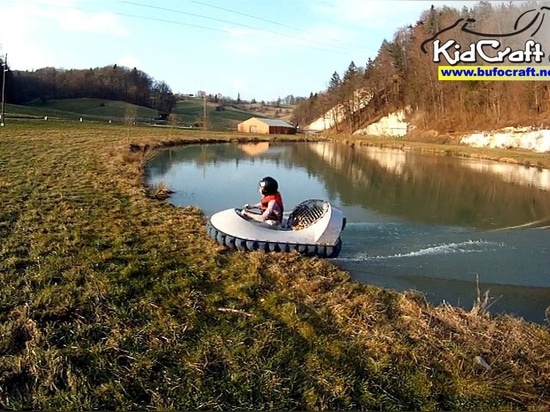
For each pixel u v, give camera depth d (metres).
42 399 3.29
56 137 27.66
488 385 3.81
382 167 25.73
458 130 49.47
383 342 4.34
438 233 9.96
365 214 12.18
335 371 3.85
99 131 37.62
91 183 12.17
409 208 13.47
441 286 6.63
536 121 39.50
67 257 5.96
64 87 101.75
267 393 3.53
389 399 3.59
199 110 113.69
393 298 5.62
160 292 5.10
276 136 57.66
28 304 4.50
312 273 6.34
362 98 73.31
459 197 16.02
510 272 7.32
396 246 8.63
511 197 16.27
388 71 68.25
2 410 3.17
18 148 19.81
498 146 40.34
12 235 6.85
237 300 5.08
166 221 8.61
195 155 26.95
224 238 7.19
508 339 4.58
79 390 3.38
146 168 19.02
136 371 3.64
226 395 3.49
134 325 4.33
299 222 7.89
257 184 16.19
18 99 88.25
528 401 3.70
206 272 5.91
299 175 20.50
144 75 116.12
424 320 4.86
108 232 7.45
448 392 3.74
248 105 159.88
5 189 10.44
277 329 4.45
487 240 9.41
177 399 3.40
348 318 4.82
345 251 8.11
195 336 4.23
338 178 20.09
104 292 4.90
